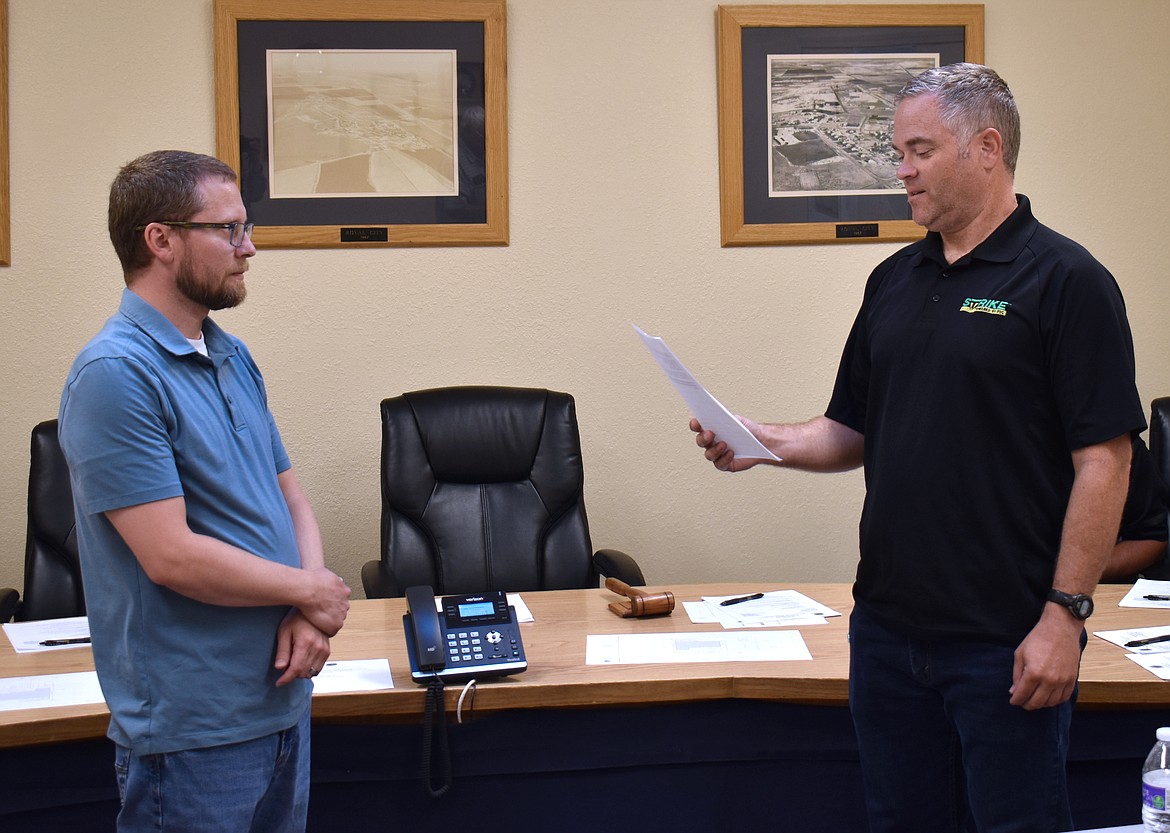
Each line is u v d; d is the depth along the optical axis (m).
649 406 3.37
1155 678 1.82
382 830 1.92
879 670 1.68
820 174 3.35
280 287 3.24
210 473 1.50
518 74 3.27
